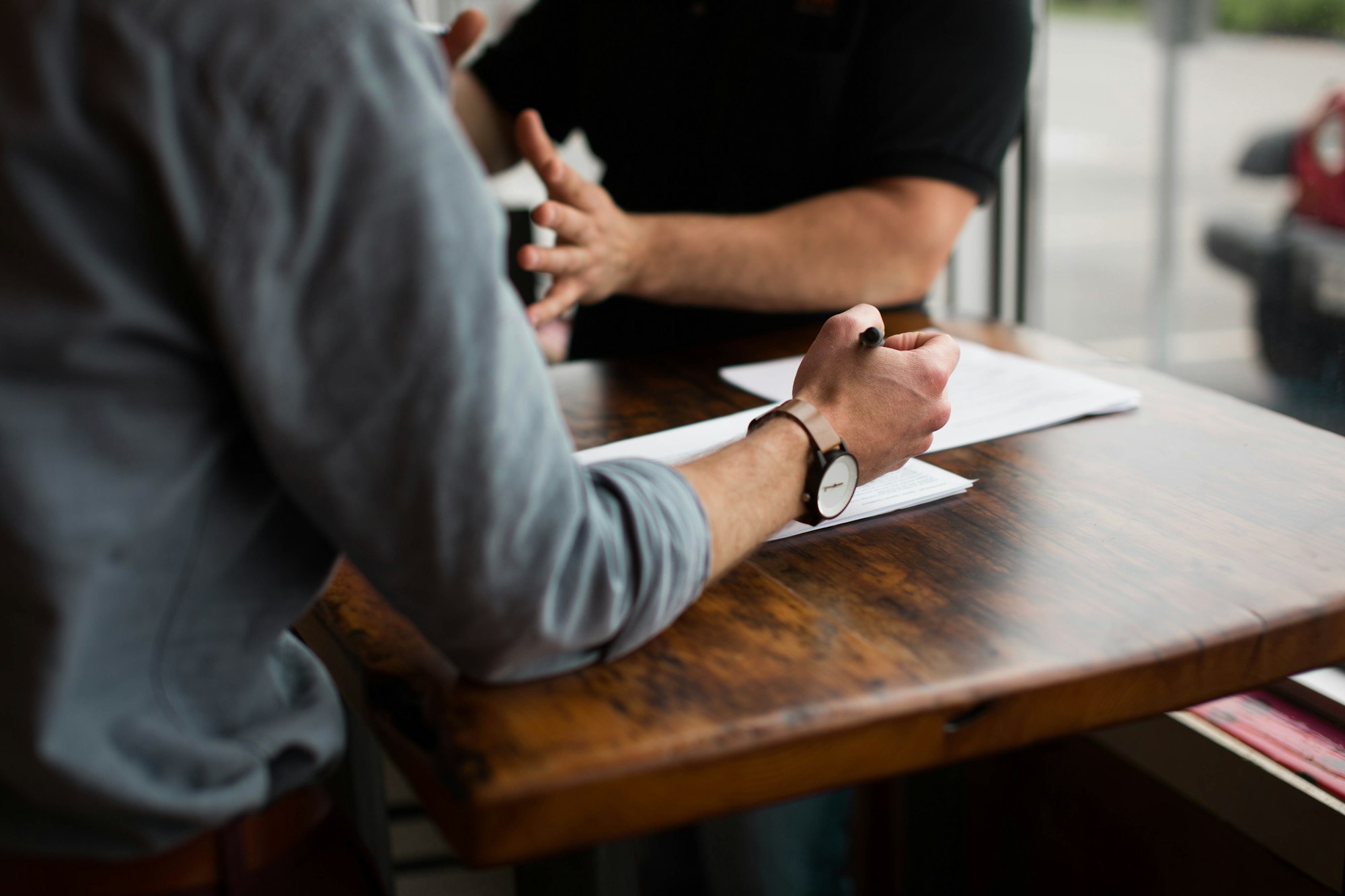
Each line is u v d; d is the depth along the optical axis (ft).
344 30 1.59
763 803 1.90
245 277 1.56
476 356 1.69
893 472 2.91
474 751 1.83
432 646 2.21
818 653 2.11
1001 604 2.27
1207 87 12.55
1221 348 9.85
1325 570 2.38
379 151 1.59
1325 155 9.68
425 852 4.89
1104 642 2.12
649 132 4.87
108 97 1.50
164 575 1.74
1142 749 4.20
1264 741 3.85
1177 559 2.45
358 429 1.67
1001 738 2.03
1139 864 4.32
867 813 5.24
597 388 3.80
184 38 1.52
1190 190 13.61
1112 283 12.14
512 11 9.80
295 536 1.90
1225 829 3.92
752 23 4.49
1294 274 9.82
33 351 1.57
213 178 1.53
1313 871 3.59
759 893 4.75
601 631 1.98
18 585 1.63
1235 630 2.15
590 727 1.89
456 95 5.28
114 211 1.55
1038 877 4.90
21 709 1.68
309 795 2.27
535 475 1.80
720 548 2.16
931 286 4.63
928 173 4.37
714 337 4.73
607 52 4.83
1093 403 3.42
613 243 3.84
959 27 4.36
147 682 1.79
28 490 1.59
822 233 4.23
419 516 1.73
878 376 2.49
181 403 1.66
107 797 1.74
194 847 2.04
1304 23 7.88
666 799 1.83
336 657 2.32
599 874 2.30
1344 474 2.90
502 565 1.79
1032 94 5.59
